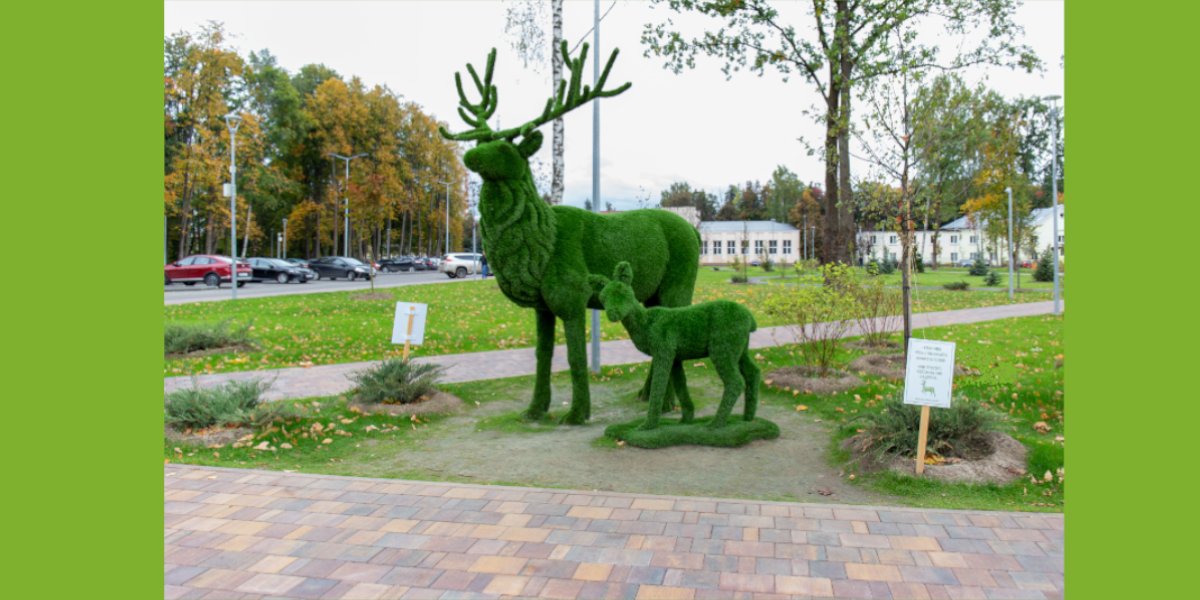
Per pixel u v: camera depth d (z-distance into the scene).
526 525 4.00
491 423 6.75
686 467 5.27
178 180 31.66
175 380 8.53
